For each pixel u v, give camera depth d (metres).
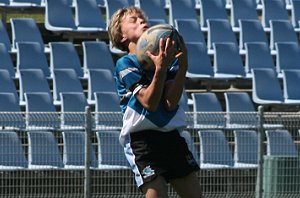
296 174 41.03
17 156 39.06
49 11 62.25
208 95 53.09
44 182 39.25
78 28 62.78
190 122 40.25
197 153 40.66
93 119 39.34
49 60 59.88
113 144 39.56
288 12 71.62
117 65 18.00
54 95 53.94
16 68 57.88
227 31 63.44
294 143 41.03
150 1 65.56
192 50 60.16
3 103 49.84
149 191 17.34
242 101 54.22
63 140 39.12
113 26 18.31
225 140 40.69
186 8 65.88
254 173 40.94
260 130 40.59
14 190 38.97
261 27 64.56
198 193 17.80
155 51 17.20
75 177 39.41
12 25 59.47
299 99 59.41
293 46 62.97
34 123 38.88
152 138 17.55
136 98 17.47
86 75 57.59
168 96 17.39
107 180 39.56
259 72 58.88
